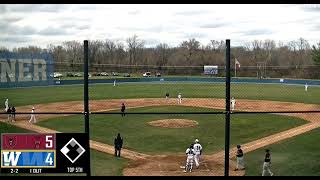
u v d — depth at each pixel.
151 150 21.53
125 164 18.45
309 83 59.66
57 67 61.75
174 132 26.78
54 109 37.78
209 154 20.64
